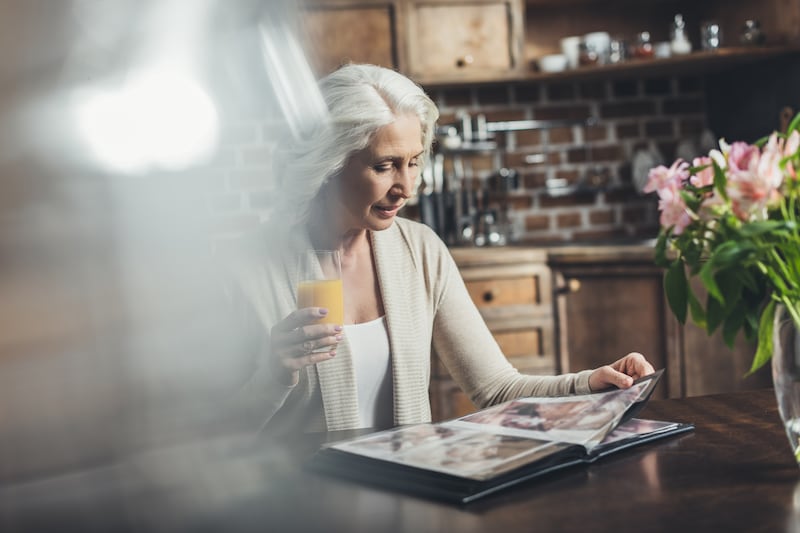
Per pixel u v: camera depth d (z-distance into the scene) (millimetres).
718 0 3799
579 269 3328
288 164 1624
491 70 3617
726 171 1007
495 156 3949
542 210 3996
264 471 1037
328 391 1596
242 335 1602
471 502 905
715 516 846
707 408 1324
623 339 3307
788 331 958
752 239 938
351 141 1553
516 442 1049
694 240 1031
